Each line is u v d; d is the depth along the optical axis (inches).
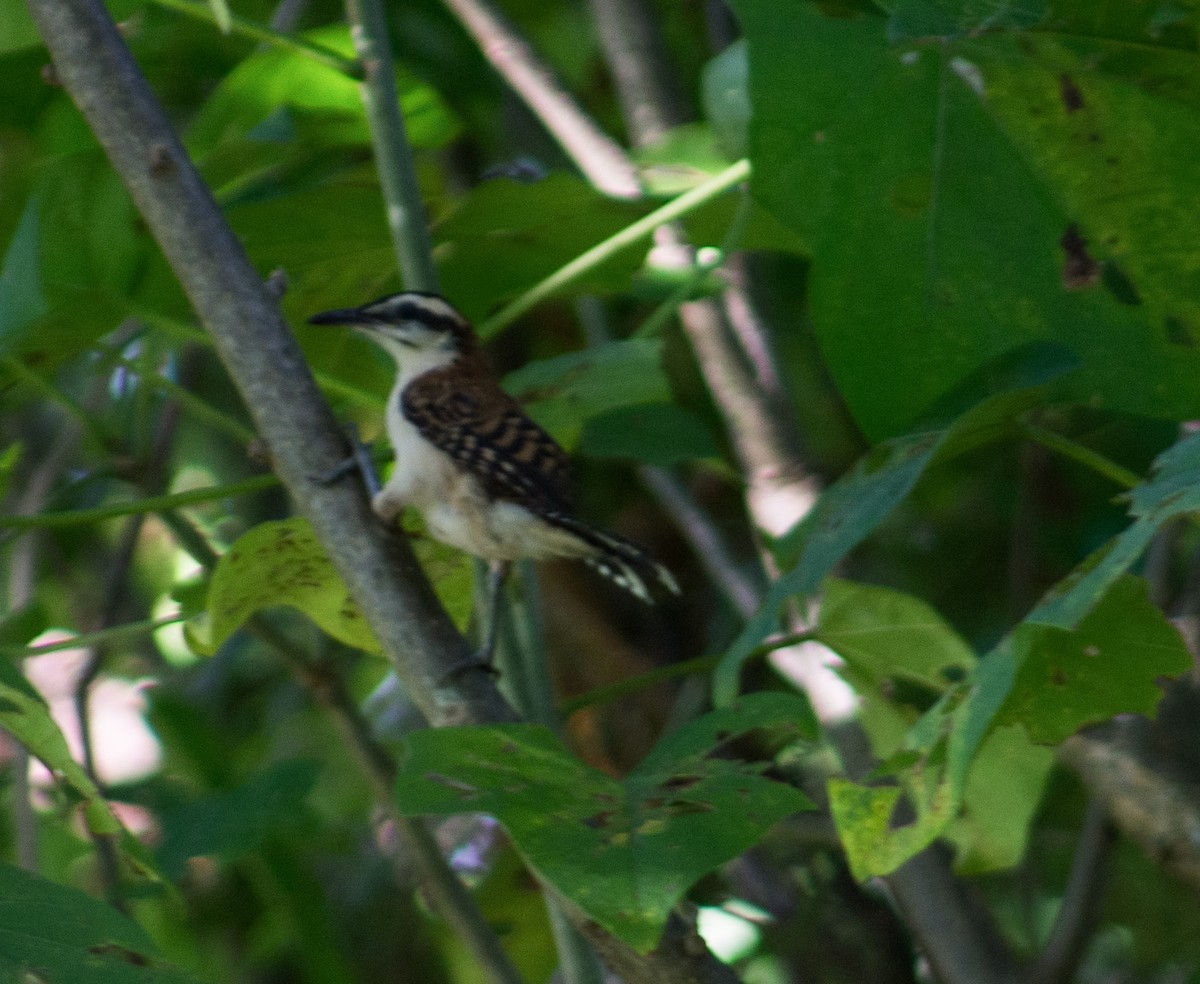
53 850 430.3
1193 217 269.6
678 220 351.3
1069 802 455.5
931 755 207.8
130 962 189.5
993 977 324.5
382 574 258.2
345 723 341.1
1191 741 292.2
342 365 398.0
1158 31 264.7
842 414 499.8
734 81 341.4
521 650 304.3
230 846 337.4
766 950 439.5
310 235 358.0
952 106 270.7
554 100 397.7
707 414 503.5
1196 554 307.9
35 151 372.8
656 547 515.8
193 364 534.9
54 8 258.2
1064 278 271.4
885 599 300.2
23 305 302.7
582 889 188.9
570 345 532.1
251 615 323.9
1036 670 237.6
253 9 404.5
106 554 548.1
